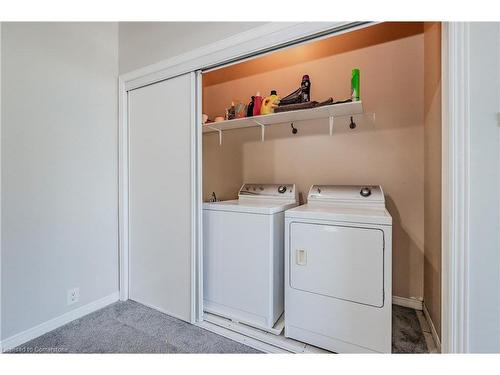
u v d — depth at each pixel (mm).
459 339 1016
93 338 1635
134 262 2152
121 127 2143
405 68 1959
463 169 996
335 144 2211
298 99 2066
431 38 1604
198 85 1792
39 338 1625
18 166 1556
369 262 1376
